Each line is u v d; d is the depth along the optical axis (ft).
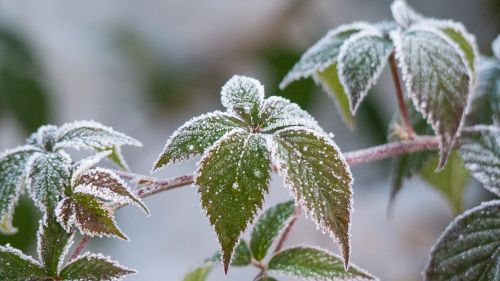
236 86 1.78
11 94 3.75
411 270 4.01
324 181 1.69
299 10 4.53
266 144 1.70
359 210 4.31
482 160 1.89
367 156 1.92
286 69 3.73
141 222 4.31
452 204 2.18
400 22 1.93
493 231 1.82
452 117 1.81
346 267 1.67
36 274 1.74
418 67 1.82
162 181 1.77
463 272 1.82
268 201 3.95
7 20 3.89
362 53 1.85
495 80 2.07
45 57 4.52
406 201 4.34
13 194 1.79
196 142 1.72
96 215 1.72
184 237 4.28
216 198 1.68
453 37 1.96
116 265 1.74
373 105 3.69
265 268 1.86
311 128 1.74
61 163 1.78
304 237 3.83
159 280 4.06
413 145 1.93
